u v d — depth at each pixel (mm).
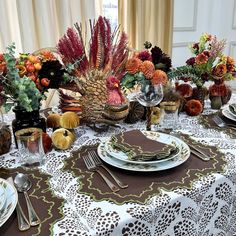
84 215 578
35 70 860
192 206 669
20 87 771
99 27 1025
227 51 3266
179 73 1181
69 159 819
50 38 2195
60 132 883
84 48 1036
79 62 1013
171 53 2947
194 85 1288
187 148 837
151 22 2760
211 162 788
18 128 879
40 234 525
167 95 1057
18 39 2148
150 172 726
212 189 701
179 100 1083
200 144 912
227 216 768
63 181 704
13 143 932
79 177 718
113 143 840
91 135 1007
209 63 1180
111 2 2578
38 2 2096
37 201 621
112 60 1047
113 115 997
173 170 741
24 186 677
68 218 568
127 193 646
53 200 625
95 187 672
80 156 839
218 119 1141
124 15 2613
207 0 3221
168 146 797
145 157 753
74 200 625
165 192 649
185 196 647
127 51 1098
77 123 988
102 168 756
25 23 2070
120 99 986
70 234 527
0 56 821
